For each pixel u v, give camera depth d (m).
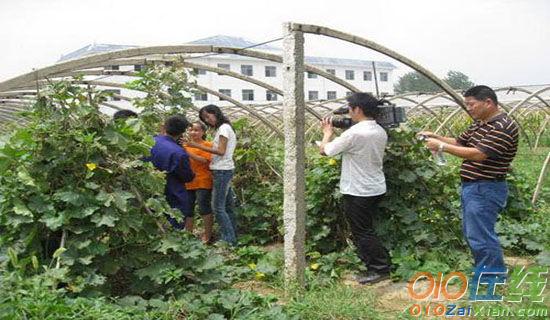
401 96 16.64
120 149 4.48
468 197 4.52
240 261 5.90
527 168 11.90
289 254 4.78
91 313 3.36
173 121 5.72
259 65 43.53
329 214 6.14
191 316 3.83
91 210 4.09
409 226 5.85
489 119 4.42
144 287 4.27
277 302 4.64
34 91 8.31
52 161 4.25
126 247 4.38
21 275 3.68
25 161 4.23
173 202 5.73
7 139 4.41
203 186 6.62
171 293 4.19
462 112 20.03
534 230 6.33
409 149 5.99
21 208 4.00
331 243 6.19
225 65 41.69
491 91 4.39
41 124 4.29
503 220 6.59
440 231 6.10
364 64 51.88
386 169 5.94
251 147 7.86
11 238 4.16
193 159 6.48
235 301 4.18
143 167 4.69
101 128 4.46
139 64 7.33
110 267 4.22
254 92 42.84
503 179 4.48
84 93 4.50
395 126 5.53
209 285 4.43
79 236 4.13
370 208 5.24
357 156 5.12
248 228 7.59
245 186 7.87
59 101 4.39
